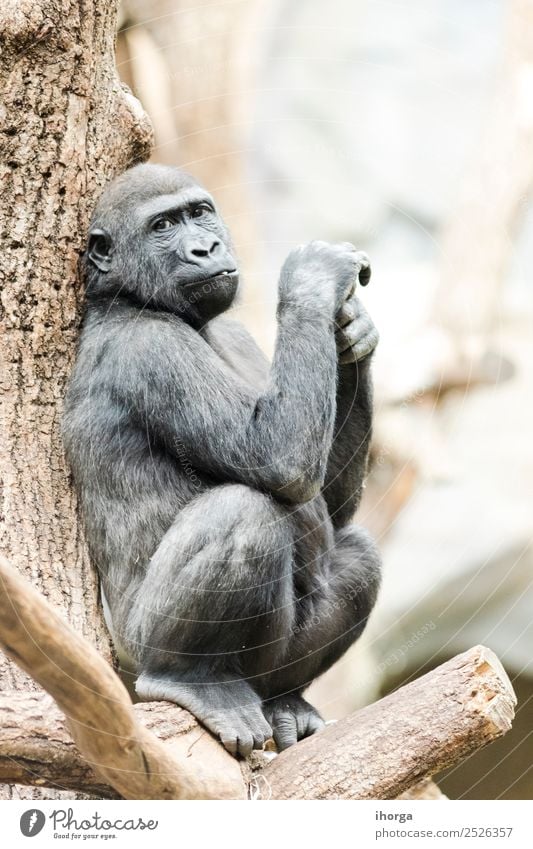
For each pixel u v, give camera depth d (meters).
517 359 26.97
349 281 10.56
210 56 19.67
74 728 7.50
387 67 36.09
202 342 10.71
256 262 21.08
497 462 26.88
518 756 24.31
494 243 21.64
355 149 34.62
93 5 10.73
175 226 11.05
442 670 9.32
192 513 9.87
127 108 11.23
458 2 36.88
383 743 9.06
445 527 26.36
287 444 9.85
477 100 34.75
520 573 25.47
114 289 10.95
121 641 10.32
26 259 10.40
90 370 10.55
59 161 10.55
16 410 10.34
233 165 20.52
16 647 6.98
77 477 10.49
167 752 8.03
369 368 11.26
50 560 10.18
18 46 10.27
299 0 36.78
